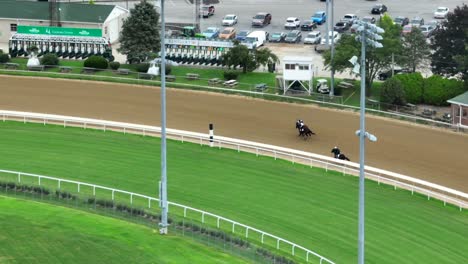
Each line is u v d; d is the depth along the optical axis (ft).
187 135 223.10
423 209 184.44
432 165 213.87
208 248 155.43
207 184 195.93
